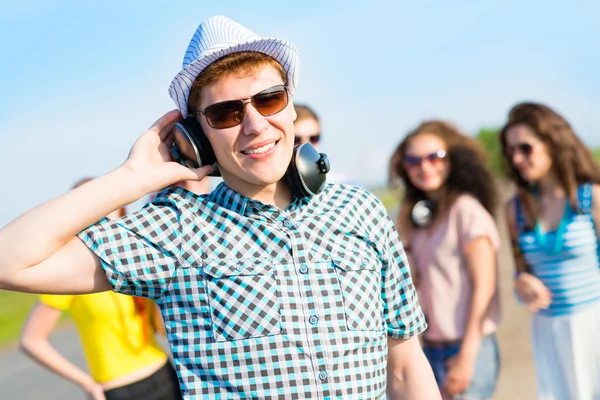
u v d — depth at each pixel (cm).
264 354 182
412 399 215
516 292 427
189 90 194
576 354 402
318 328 185
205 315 185
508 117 423
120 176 186
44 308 363
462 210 408
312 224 196
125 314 356
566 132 406
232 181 197
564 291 405
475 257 399
